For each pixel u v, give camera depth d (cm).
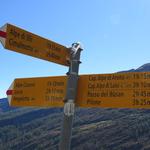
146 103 150
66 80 168
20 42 165
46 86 175
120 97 156
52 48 173
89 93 163
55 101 170
